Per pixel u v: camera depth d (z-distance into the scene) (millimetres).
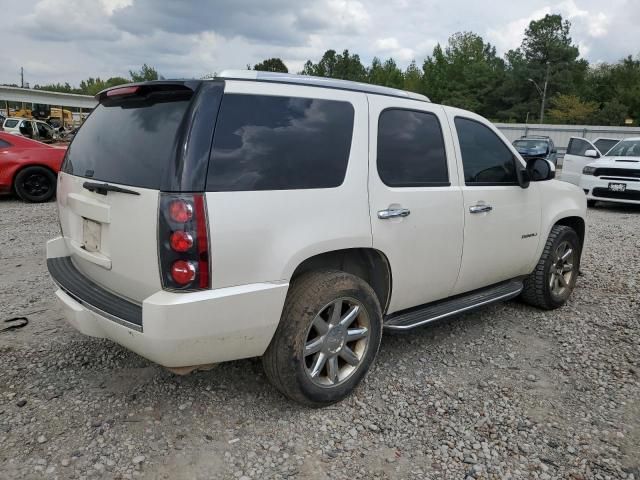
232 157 2631
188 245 2461
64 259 3488
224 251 2549
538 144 20781
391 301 3455
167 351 2527
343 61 95000
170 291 2508
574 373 3691
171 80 2715
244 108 2738
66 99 54594
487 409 3207
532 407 3244
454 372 3660
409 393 3359
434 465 2695
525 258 4484
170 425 2934
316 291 2912
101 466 2590
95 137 3152
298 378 2920
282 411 3104
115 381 3373
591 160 13172
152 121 2748
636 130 33625
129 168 2723
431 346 4074
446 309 3834
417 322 3559
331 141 3037
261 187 2701
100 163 2971
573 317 4758
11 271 5668
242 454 2719
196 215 2469
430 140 3643
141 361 3633
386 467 2668
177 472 2570
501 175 4199
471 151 3971
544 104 68875
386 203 3250
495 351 4012
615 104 63406
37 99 53219
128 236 2652
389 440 2879
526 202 4371
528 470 2678
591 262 6699
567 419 3125
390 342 4125
